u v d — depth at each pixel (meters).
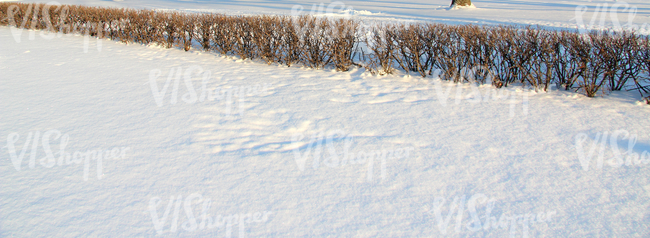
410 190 2.67
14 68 6.45
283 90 5.21
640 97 4.66
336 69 6.45
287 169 2.97
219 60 7.41
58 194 2.59
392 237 2.18
